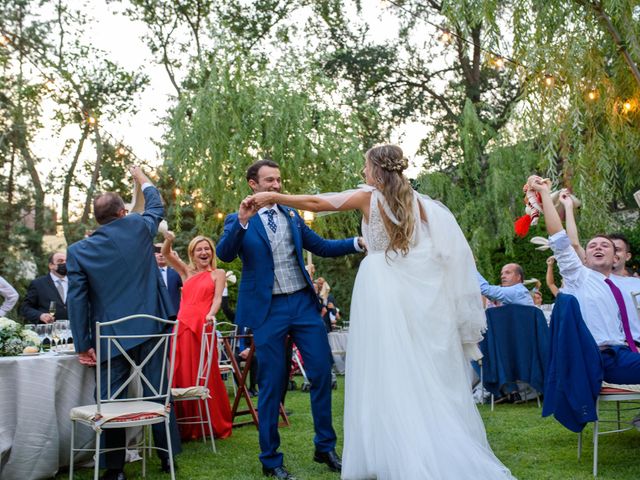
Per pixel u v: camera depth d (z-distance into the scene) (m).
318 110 12.45
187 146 11.95
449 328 3.14
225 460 4.15
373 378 3.07
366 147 21.61
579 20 7.51
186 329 4.92
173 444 3.92
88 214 19.50
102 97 20.17
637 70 7.48
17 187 17.58
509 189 12.52
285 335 3.68
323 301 8.73
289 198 3.35
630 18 7.27
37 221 17.72
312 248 3.99
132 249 3.79
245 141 11.91
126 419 3.41
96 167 19.55
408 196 3.21
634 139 7.85
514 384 5.98
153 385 3.82
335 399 6.86
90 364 3.70
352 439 3.13
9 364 3.59
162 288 3.90
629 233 10.84
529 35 7.62
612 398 3.45
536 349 5.68
